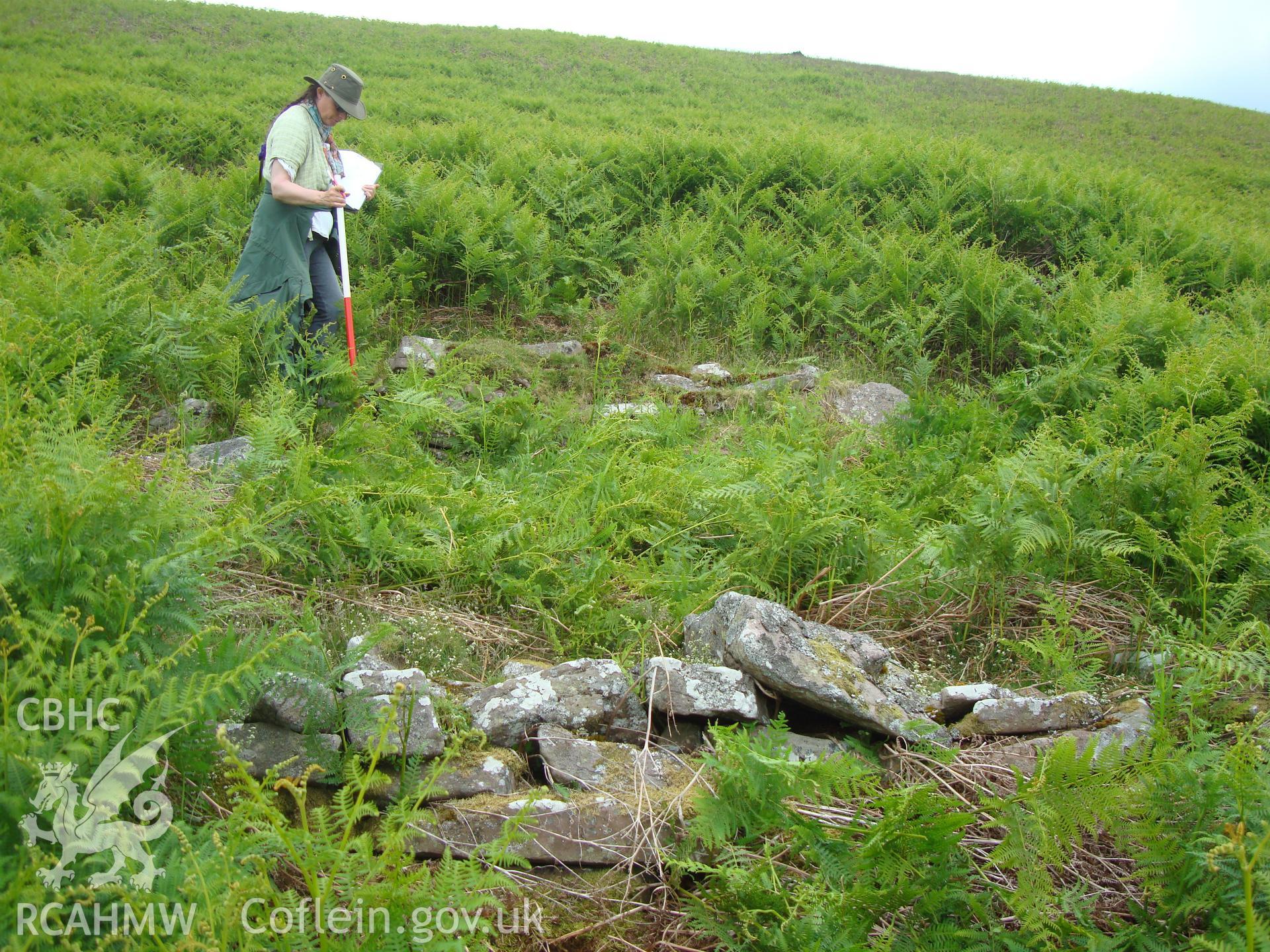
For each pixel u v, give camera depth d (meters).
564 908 2.38
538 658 3.38
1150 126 26.03
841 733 3.06
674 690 2.96
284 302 5.19
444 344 6.06
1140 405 5.16
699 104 22.67
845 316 7.34
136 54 22.05
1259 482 4.64
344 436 4.03
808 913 2.21
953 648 3.66
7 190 7.53
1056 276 8.62
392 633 3.21
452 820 2.48
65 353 3.98
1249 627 3.21
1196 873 2.24
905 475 4.90
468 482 4.34
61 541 2.16
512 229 7.47
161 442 4.43
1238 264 9.27
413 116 15.08
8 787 1.75
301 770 2.47
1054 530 3.75
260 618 3.09
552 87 24.16
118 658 2.12
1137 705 3.21
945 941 2.21
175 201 7.46
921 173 9.75
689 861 2.40
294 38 27.47
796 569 3.87
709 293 7.25
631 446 4.75
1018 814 2.34
